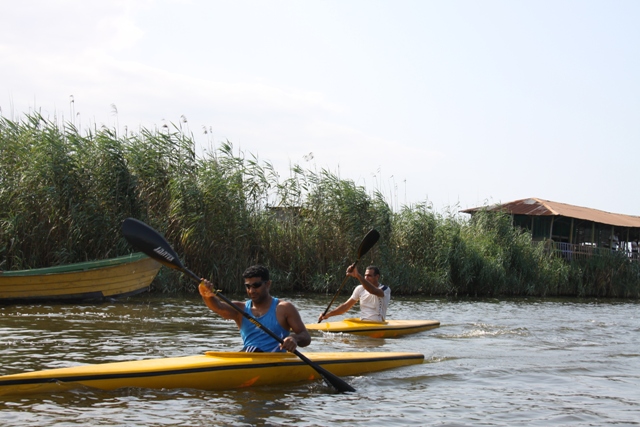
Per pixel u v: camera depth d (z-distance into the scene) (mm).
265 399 5559
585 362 8008
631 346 9719
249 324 6309
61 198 14781
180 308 12781
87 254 15297
